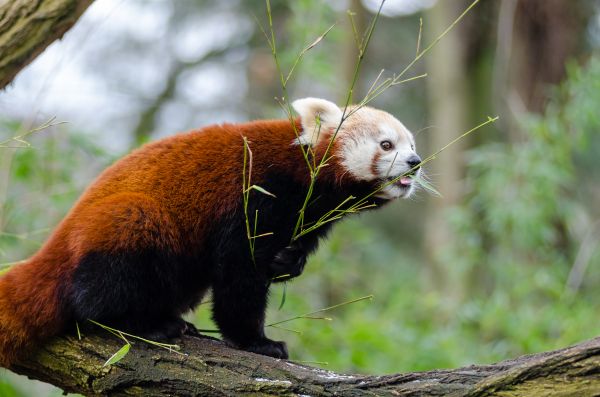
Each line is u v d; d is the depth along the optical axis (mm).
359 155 6195
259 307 5730
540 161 10750
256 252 5715
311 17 11586
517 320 10469
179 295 5684
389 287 14359
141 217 5258
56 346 4969
